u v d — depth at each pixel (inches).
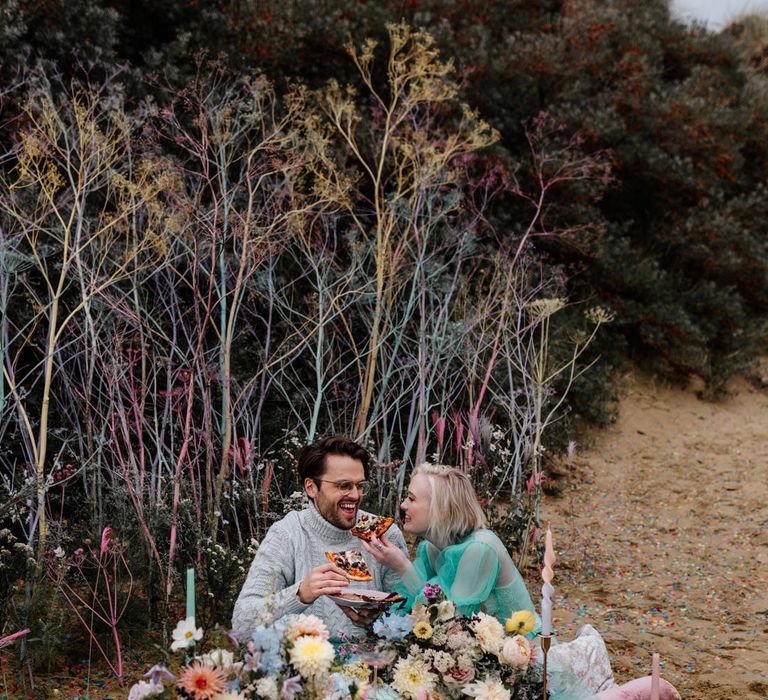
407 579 122.4
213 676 86.2
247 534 204.7
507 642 105.7
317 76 319.9
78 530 186.2
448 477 128.0
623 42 402.0
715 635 191.8
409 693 104.0
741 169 438.0
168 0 300.2
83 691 151.9
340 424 246.4
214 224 188.1
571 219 349.4
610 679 129.6
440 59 336.8
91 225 225.6
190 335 235.3
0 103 230.2
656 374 386.9
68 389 193.2
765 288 411.2
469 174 327.9
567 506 283.7
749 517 273.7
